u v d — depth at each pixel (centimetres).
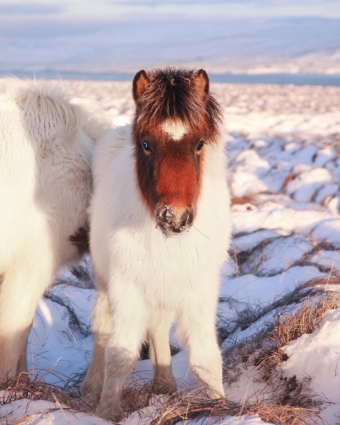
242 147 1392
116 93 3014
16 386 342
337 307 437
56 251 402
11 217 377
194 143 303
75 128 412
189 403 317
